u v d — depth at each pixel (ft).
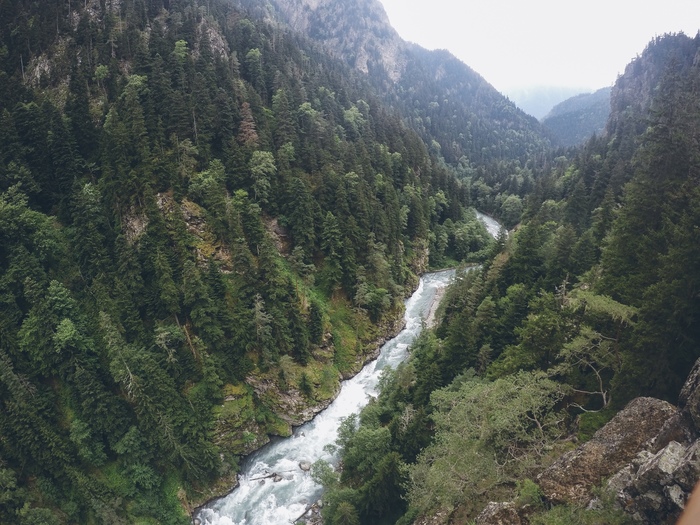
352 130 418.10
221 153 254.68
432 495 98.02
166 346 172.86
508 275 203.00
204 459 161.68
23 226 181.78
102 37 293.64
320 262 257.14
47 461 143.23
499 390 99.45
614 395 91.91
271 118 305.73
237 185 242.17
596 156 423.23
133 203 206.18
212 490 163.22
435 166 501.97
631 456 68.39
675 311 83.97
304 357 208.95
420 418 137.80
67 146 215.72
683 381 85.30
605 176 313.73
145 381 162.30
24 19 292.61
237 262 201.26
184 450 159.12
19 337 161.38
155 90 255.50
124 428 161.07
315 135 333.83
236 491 165.17
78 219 194.18
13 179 200.85
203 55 310.04
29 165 210.59
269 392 195.00
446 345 164.04
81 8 316.40
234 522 153.38
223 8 439.63
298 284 230.68
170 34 318.65
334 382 216.33
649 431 70.18
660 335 85.40
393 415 170.19
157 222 196.75
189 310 188.85
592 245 190.29
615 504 57.67
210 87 279.49
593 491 62.59
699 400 56.65
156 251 190.80
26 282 165.37
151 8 351.67
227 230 215.72
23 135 218.18
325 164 299.99
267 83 361.71
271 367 198.39
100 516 141.90
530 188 542.98
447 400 114.42
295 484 165.78
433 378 156.46
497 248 267.80
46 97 256.52
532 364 117.29
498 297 194.80
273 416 193.26
